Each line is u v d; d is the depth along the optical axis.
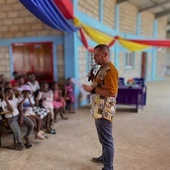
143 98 5.73
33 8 2.77
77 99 5.67
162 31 13.45
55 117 4.44
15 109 3.17
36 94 4.44
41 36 5.49
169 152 3.02
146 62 12.11
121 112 5.30
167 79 13.61
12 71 5.90
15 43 5.72
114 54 8.86
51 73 5.59
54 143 3.35
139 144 3.30
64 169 2.58
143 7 10.65
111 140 2.25
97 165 2.66
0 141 3.26
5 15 5.61
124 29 9.84
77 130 3.94
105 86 2.07
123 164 2.68
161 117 4.82
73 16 4.83
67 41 5.28
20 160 2.81
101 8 7.04
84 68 6.00
